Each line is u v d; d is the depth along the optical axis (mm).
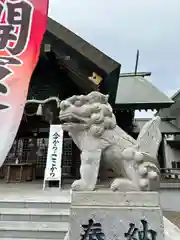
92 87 8609
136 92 12070
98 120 2855
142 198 2389
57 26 7820
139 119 17422
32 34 6672
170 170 12289
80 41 7738
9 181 9789
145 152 2834
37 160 12531
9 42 6547
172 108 18891
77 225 2334
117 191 2518
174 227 4129
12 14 6840
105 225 2322
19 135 12586
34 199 5469
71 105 2918
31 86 9539
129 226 2312
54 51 8195
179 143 20578
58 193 6543
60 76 9688
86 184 2658
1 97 5898
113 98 9406
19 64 6293
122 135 2977
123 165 2766
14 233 4297
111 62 7605
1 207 5238
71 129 2953
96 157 2787
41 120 10820
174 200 9383
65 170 11422
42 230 4254
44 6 6918
